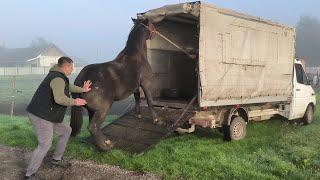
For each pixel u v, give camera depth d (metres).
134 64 8.60
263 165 7.74
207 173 7.20
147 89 8.96
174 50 11.30
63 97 6.70
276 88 11.71
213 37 9.31
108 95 8.04
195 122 9.18
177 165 7.59
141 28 8.97
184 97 11.40
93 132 8.00
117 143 8.72
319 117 15.05
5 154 8.75
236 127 10.23
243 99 10.40
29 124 12.25
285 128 12.09
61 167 7.65
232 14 9.85
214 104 9.45
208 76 9.22
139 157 8.03
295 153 8.65
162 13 9.48
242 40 10.23
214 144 9.74
